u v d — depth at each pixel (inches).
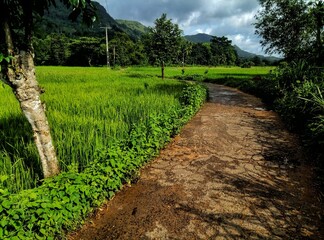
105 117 335.6
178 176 215.9
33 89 155.3
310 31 605.0
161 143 271.6
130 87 638.5
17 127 267.0
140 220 159.6
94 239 144.3
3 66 141.7
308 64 521.3
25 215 122.0
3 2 133.6
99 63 3316.9
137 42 3705.7
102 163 179.2
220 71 2079.2
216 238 143.9
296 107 352.5
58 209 134.6
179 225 154.7
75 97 448.5
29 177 172.4
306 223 155.3
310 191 190.1
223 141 302.0
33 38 164.7
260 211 167.0
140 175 218.4
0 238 112.7
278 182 204.5
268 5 690.2
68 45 3223.4
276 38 695.7
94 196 157.3
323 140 243.8
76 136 238.8
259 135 326.0
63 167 192.7
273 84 571.5
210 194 187.6
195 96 467.5
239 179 209.8
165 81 928.9
